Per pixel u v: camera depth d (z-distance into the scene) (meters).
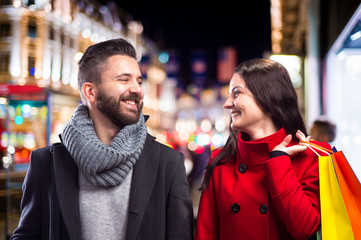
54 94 7.85
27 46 27.64
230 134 2.07
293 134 1.94
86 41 33.88
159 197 1.85
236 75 1.96
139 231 1.77
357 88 6.47
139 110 1.87
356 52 6.42
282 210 1.69
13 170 6.98
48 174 1.87
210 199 2.05
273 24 15.84
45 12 27.81
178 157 1.98
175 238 1.83
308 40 9.25
